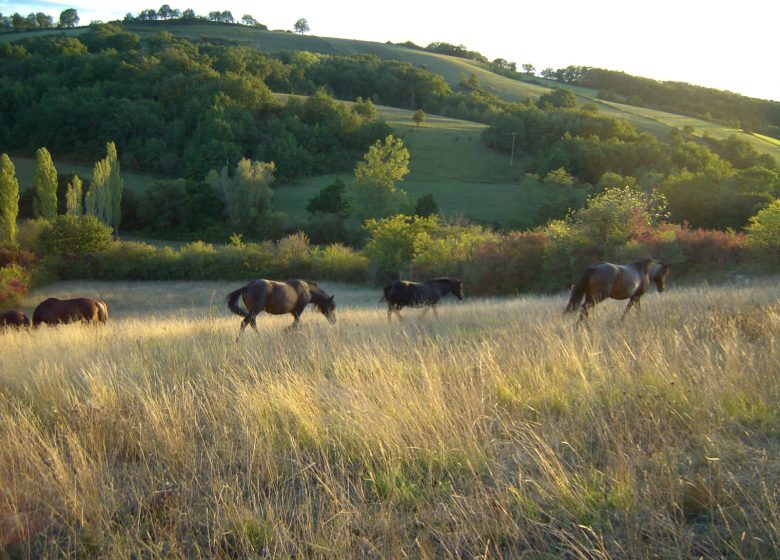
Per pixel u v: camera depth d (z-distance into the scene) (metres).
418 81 137.12
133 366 8.35
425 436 4.97
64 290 41.75
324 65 143.50
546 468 4.20
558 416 5.57
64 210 71.44
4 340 11.86
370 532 3.74
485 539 3.64
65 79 100.56
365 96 138.88
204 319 15.41
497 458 4.70
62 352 9.74
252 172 67.81
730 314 9.18
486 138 95.44
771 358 6.23
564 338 8.73
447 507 3.91
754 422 5.00
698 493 3.89
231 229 66.31
